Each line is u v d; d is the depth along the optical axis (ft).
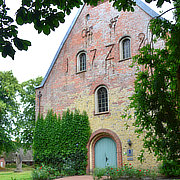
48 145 59.57
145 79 17.01
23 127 91.45
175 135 14.67
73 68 62.08
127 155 48.91
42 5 13.01
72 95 60.23
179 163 14.78
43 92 65.87
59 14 13.16
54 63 66.18
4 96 93.61
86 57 60.29
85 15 63.21
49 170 53.83
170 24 16.90
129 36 54.85
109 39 57.52
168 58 16.15
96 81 57.16
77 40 63.21
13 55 12.49
